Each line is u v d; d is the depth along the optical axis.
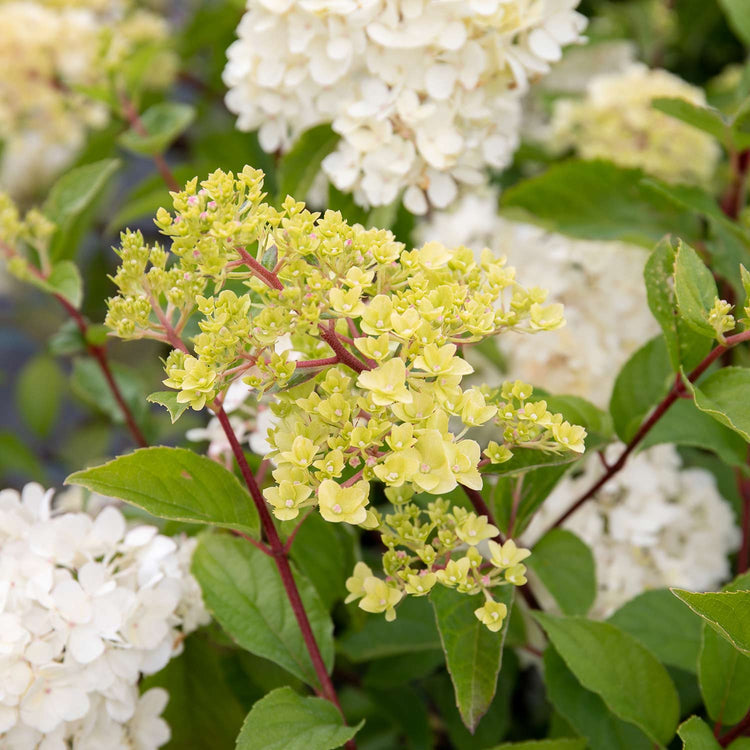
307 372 0.93
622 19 1.61
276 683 1.10
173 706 1.07
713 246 1.18
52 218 1.19
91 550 1.03
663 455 1.18
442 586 0.95
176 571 1.04
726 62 1.71
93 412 1.79
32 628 0.99
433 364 0.91
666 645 1.06
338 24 1.06
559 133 1.38
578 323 1.21
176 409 0.91
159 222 0.90
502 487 1.02
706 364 0.98
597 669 1.00
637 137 1.34
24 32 1.37
